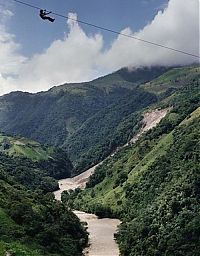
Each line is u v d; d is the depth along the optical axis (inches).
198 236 4242.1
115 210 6845.5
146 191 6397.6
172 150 6756.9
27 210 4485.7
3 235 3831.2
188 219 4490.7
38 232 4232.3
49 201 5629.9
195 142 6250.0
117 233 5536.4
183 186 5009.8
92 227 6171.3
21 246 3666.3
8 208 4453.7
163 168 6437.0
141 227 4923.7
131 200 6633.9
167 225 4626.0
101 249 5009.8
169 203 4936.0
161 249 4394.7
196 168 5216.5
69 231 5009.8
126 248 4820.4
